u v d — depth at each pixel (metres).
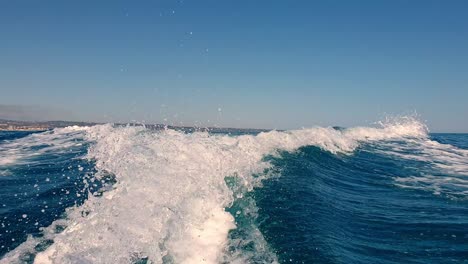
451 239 5.35
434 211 6.89
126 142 9.59
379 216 6.43
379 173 11.35
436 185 9.60
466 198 8.09
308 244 4.52
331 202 6.91
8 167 9.31
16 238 4.64
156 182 5.79
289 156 10.96
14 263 3.92
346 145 15.77
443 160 14.27
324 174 9.98
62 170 8.71
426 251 4.89
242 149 9.49
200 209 5.44
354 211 6.64
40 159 10.52
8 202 6.13
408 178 10.62
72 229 4.69
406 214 6.63
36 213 5.55
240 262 4.05
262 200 6.30
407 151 16.67
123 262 3.92
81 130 18.75
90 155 10.64
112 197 5.48
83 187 6.99
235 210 5.72
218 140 9.56
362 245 4.96
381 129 23.75
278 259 4.12
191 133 10.23
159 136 9.36
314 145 13.66
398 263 4.47
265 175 8.12
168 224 4.77
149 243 4.29
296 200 6.48
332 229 5.33
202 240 4.60
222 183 6.72
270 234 4.81
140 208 4.95
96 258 3.88
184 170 6.50
